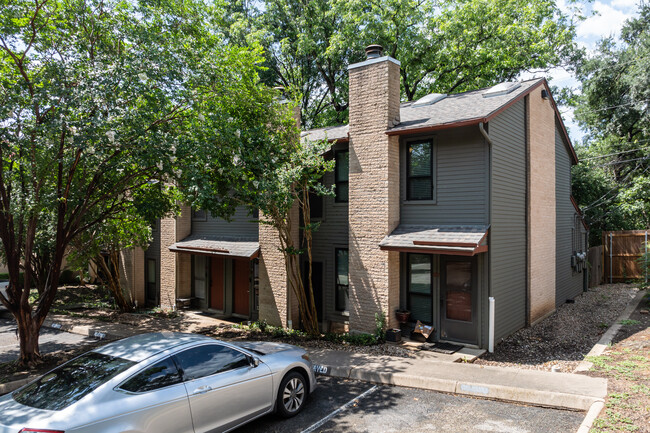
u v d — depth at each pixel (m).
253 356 6.38
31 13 9.39
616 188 23.97
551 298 14.24
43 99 8.41
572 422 6.00
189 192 9.70
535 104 13.10
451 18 22.19
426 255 11.34
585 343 10.79
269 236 13.80
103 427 4.53
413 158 11.60
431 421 6.28
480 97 12.62
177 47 9.62
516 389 6.89
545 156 13.88
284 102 12.55
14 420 4.39
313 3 23.84
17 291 9.80
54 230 12.70
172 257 17.48
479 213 10.46
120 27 9.71
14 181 9.45
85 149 8.56
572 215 17.47
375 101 11.48
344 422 6.39
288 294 13.30
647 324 11.71
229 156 10.29
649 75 23.52
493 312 10.27
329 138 12.98
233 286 16.28
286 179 10.43
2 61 9.70
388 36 22.42
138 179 10.92
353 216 11.82
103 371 5.10
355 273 11.73
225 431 5.73
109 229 13.38
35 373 9.32
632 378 7.12
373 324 11.36
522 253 12.33
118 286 17.84
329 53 23.05
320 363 9.09
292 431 6.14
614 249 21.17
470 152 10.61
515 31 21.00
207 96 10.53
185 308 17.41
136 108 9.26
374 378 8.26
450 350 10.32
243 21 23.61
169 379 5.29
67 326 14.70
